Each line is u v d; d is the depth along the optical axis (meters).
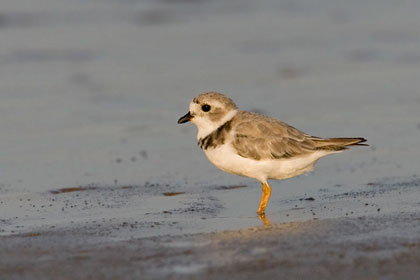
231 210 11.18
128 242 9.30
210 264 8.31
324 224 9.99
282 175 11.37
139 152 15.15
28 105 18.73
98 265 8.37
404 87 20.28
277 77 21.81
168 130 16.94
